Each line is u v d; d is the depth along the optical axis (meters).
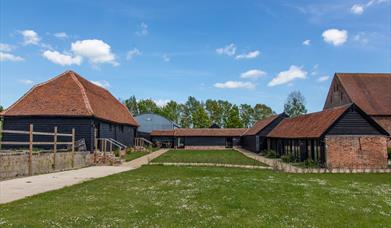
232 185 18.02
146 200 14.33
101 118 41.25
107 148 44.66
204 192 16.02
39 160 25.42
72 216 11.31
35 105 39.75
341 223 11.17
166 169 29.08
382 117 49.28
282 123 53.34
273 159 43.88
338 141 32.38
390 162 37.44
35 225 10.18
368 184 20.14
